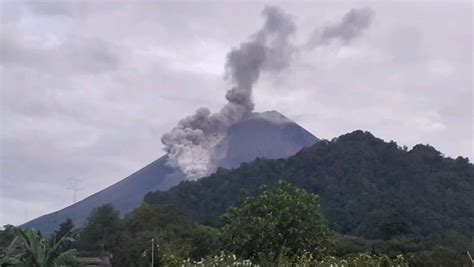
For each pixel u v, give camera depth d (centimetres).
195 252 2728
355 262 1664
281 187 2261
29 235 2300
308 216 2144
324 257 1839
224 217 2273
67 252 2330
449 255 2767
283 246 1878
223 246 2144
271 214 2120
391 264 1686
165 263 1936
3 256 2277
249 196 2261
